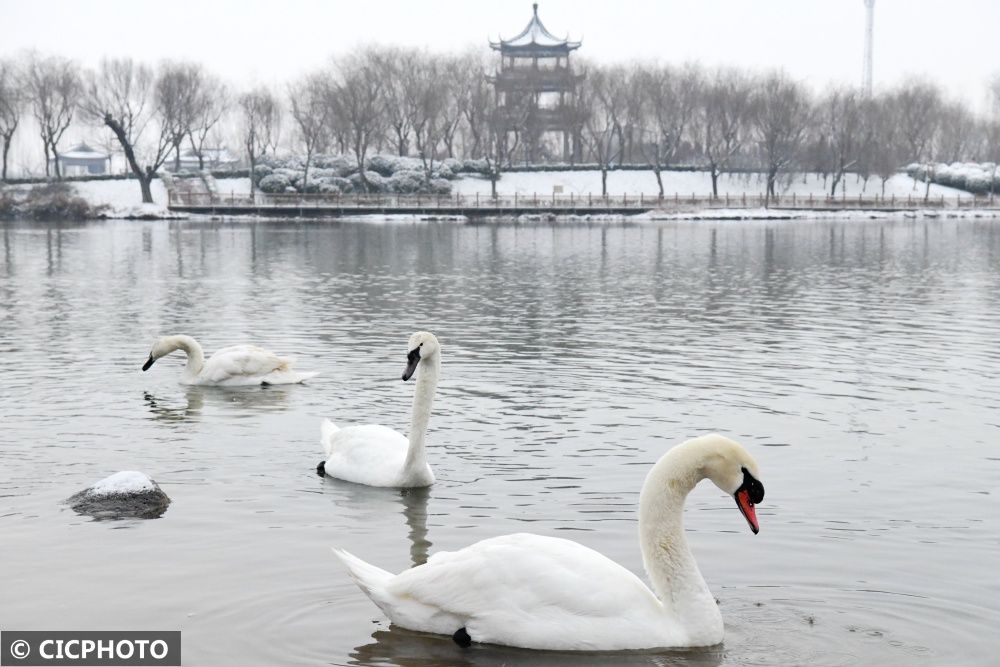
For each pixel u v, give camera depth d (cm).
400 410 1744
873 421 1655
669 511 866
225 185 11206
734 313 2978
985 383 1953
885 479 1347
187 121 11181
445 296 3431
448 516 1208
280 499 1270
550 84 13425
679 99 12875
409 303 3225
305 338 2511
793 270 4416
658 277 4106
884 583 1011
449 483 1331
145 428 1616
